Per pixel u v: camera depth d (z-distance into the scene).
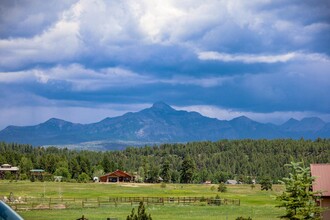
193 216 69.38
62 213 72.50
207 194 131.62
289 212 40.66
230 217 67.62
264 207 87.81
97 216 67.12
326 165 52.03
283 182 41.25
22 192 123.56
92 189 146.38
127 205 89.38
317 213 42.25
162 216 69.19
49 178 193.50
